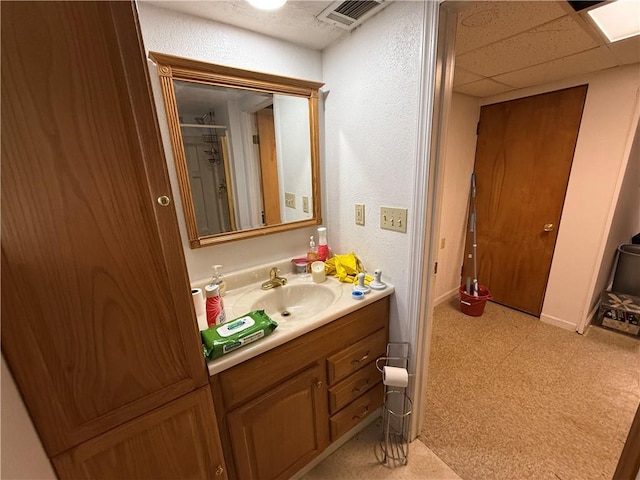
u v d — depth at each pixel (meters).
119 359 0.73
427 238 1.19
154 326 0.77
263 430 1.07
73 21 0.57
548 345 2.16
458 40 1.39
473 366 1.97
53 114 0.58
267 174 1.44
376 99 1.25
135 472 0.82
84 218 0.63
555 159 2.20
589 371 1.89
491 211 2.66
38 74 0.55
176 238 0.76
